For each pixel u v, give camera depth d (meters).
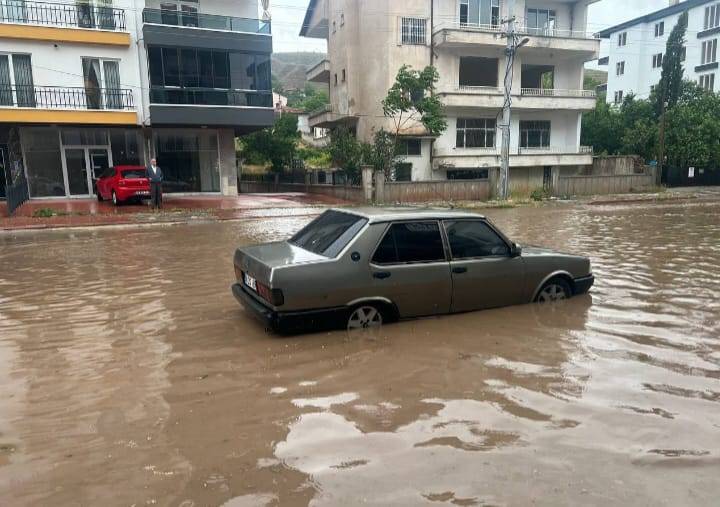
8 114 22.38
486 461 3.37
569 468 3.29
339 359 5.12
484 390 4.46
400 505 2.91
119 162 25.94
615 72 54.00
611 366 4.98
